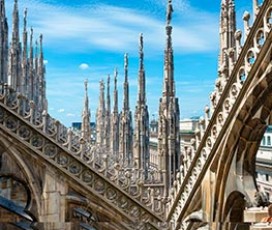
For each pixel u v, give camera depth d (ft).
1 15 135.85
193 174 42.88
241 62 34.40
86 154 54.39
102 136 203.92
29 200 49.93
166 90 79.77
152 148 234.17
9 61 154.61
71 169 49.96
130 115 162.91
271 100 33.55
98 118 206.28
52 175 49.80
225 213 38.42
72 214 50.60
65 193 49.70
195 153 41.73
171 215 48.14
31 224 49.80
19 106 50.37
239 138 36.11
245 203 38.34
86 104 202.18
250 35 33.12
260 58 32.09
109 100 209.26
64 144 50.19
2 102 50.01
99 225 49.49
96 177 49.80
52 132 50.98
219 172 38.24
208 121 39.55
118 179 50.57
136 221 49.19
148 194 50.37
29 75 196.24
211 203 39.27
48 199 49.52
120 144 162.20
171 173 75.51
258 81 32.65
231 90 35.91
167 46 81.00
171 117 78.38
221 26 52.80
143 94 132.36
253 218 35.91
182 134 170.40
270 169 140.26
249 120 34.86
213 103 38.58
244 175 36.73
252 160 37.24
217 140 37.68
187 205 43.68
